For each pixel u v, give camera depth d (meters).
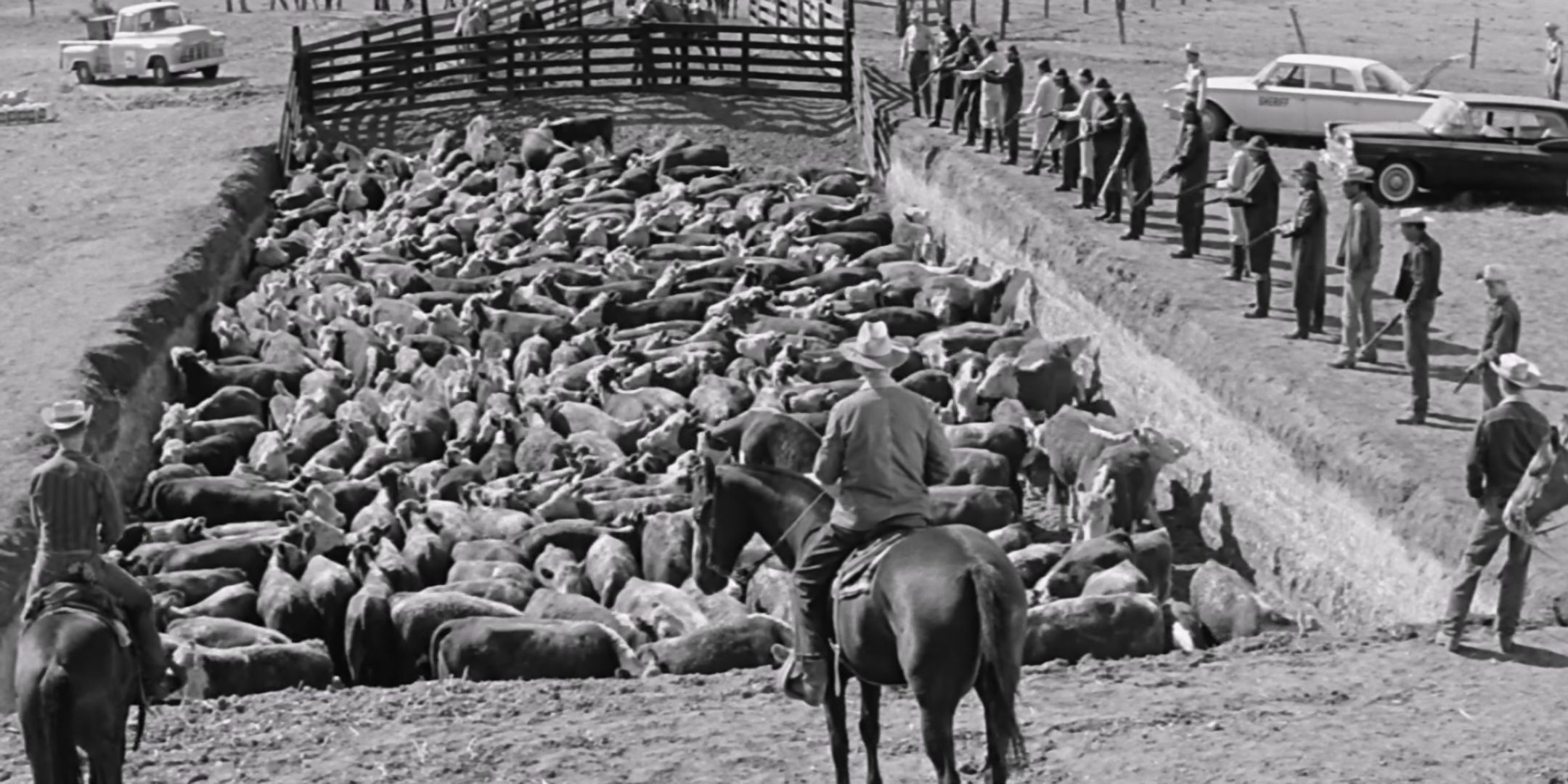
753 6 53.94
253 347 28.89
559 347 28.14
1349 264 21.27
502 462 23.20
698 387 25.22
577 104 44.03
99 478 11.47
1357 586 18.09
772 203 36.78
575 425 24.39
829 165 41.47
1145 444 20.75
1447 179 30.45
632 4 55.53
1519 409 13.92
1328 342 22.64
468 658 16.16
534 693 14.80
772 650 16.06
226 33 59.38
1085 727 13.22
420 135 42.91
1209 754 12.46
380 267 32.25
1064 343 25.17
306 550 19.58
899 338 28.02
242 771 12.82
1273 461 20.25
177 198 35.53
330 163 40.78
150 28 50.25
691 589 18.41
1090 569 17.77
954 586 9.95
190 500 21.30
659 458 22.75
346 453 23.59
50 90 49.03
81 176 38.06
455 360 27.05
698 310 29.77
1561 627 14.96
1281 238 28.25
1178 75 43.50
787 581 17.55
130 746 13.41
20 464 20.69
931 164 35.88
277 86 48.59
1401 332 23.03
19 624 17.33
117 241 32.19
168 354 27.33
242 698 15.00
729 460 12.47
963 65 36.69
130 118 44.91
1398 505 17.61
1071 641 15.97
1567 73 43.91
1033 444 22.44
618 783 12.43
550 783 12.43
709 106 43.81
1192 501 22.22
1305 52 48.56
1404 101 34.50
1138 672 14.79
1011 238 30.86
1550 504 13.71
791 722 13.76
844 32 43.56
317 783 12.52
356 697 14.88
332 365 27.50
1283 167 33.81
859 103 42.31
